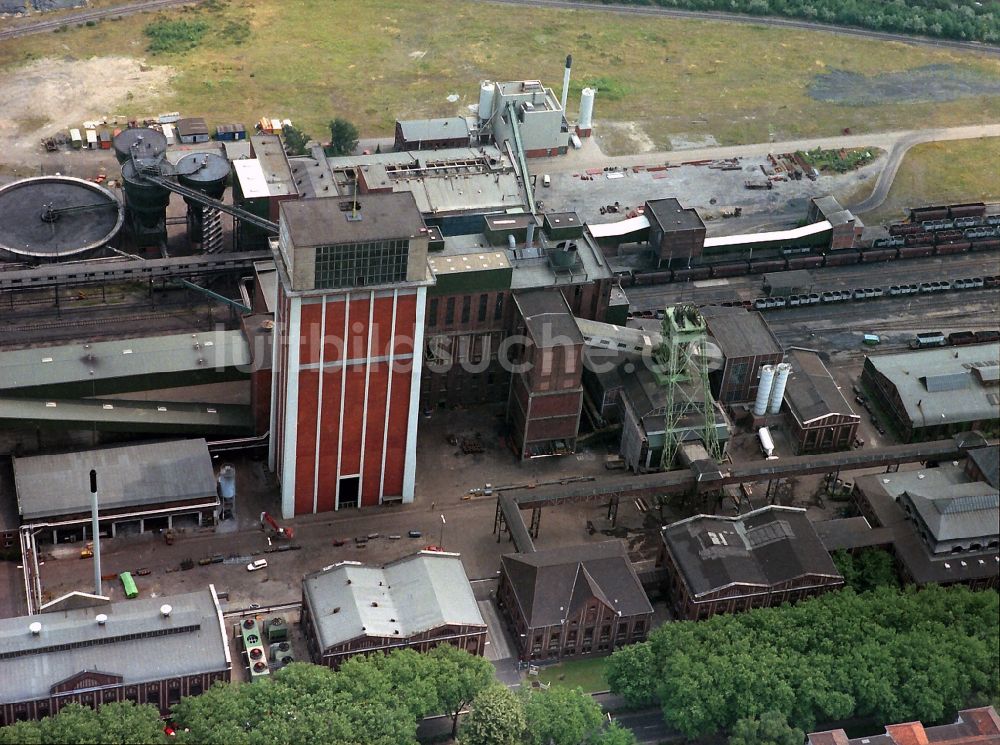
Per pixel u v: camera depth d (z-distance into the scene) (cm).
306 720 19288
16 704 19288
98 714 18975
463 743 19475
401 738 19375
